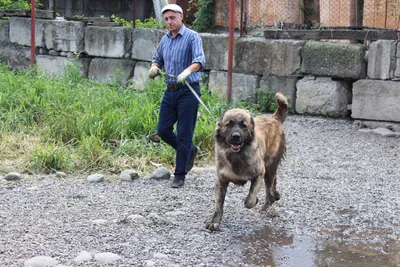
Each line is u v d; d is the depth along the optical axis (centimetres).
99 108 1072
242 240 583
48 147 894
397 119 1215
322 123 1268
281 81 1348
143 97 1170
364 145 1093
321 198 737
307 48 1304
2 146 934
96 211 663
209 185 796
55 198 714
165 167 883
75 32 1590
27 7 1850
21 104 1091
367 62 1251
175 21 770
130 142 951
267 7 1490
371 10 1359
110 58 1564
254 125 600
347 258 539
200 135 967
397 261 534
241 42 1383
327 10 1404
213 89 1418
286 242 580
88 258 514
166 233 592
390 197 748
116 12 2033
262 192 771
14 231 585
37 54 1680
